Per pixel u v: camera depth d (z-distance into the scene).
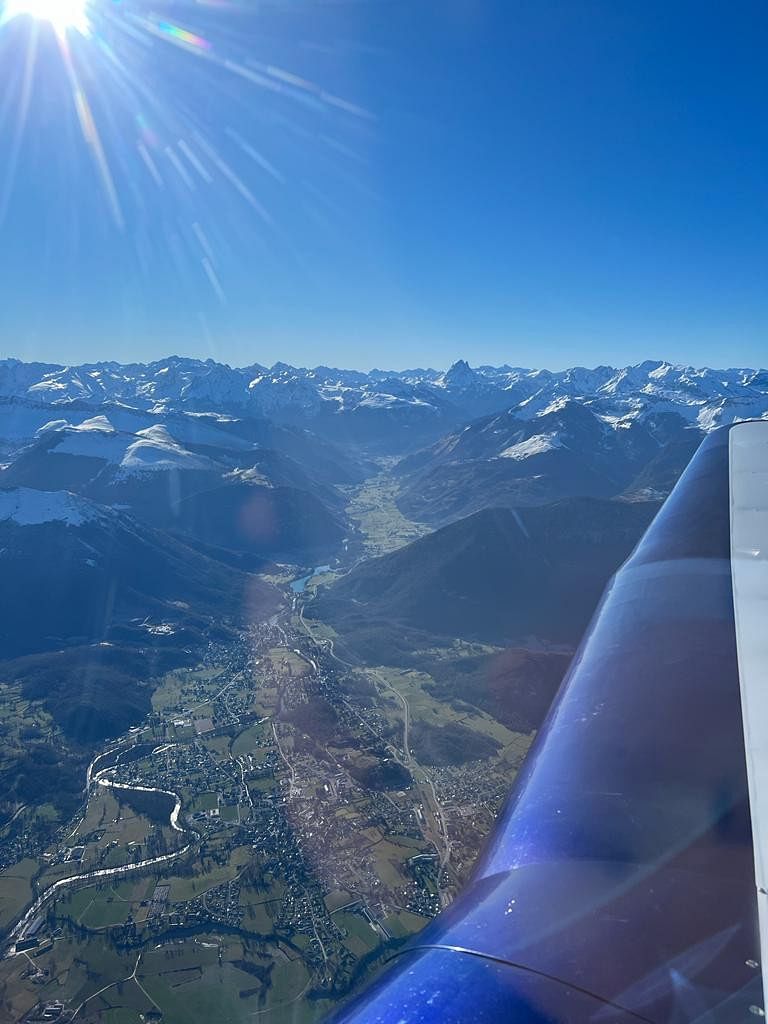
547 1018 4.18
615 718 8.54
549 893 5.66
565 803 7.01
